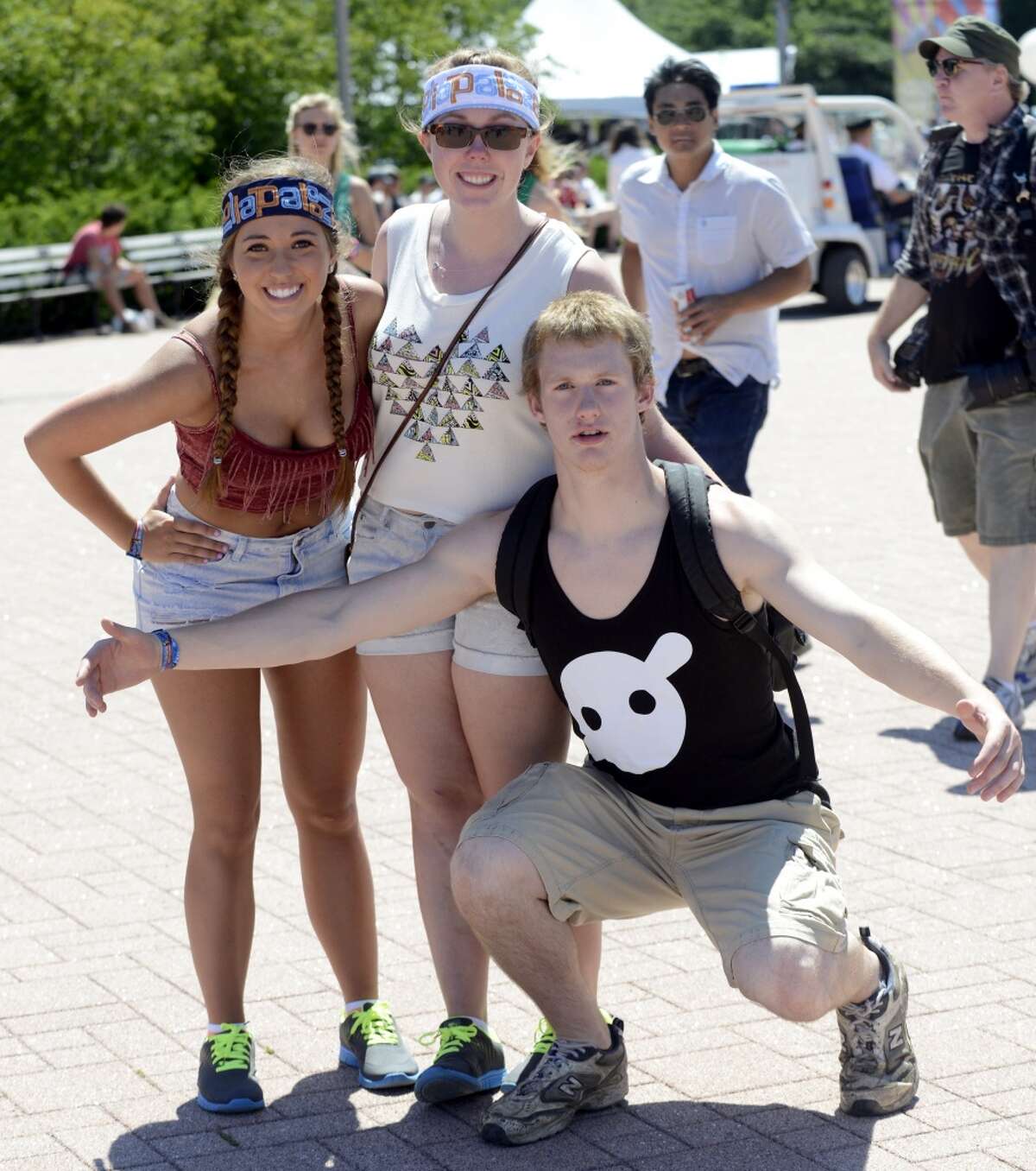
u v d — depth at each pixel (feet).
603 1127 11.23
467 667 11.48
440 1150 11.01
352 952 12.37
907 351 20.33
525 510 10.82
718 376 20.94
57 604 26.21
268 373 11.10
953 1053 12.05
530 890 10.71
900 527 29.43
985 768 9.66
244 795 11.94
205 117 86.33
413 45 92.79
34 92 82.43
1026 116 18.63
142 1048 12.56
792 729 11.50
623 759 11.02
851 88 208.64
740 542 10.45
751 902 10.46
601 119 102.68
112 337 66.13
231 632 10.87
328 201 10.91
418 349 11.36
